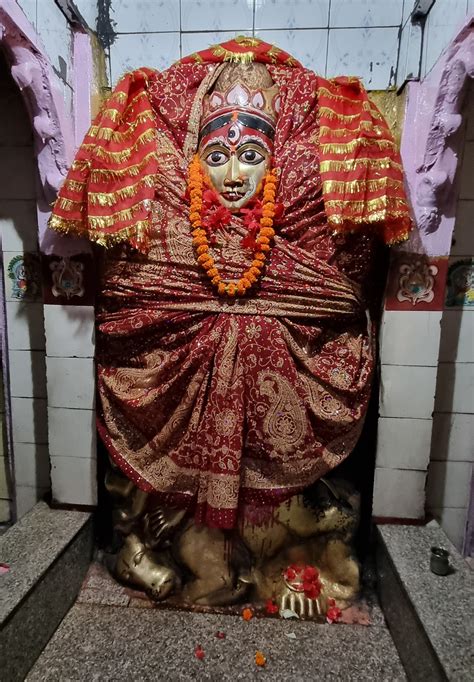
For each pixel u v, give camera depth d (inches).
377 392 57.0
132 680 45.5
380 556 55.5
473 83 48.9
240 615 53.4
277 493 52.6
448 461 65.1
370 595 56.2
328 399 51.9
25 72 46.9
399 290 53.6
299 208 50.3
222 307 50.2
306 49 62.4
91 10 62.3
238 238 49.9
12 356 65.6
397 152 48.0
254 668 46.9
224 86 51.2
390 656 48.5
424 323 54.0
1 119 59.2
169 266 50.8
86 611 53.8
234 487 49.7
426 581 47.7
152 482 53.7
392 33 61.3
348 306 51.0
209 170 50.6
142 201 48.3
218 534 54.1
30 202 61.3
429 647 40.8
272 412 50.1
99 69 60.2
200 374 50.5
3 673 42.1
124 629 51.4
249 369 49.7
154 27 62.6
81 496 60.2
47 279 55.7
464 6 44.4
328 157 47.9
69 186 48.9
